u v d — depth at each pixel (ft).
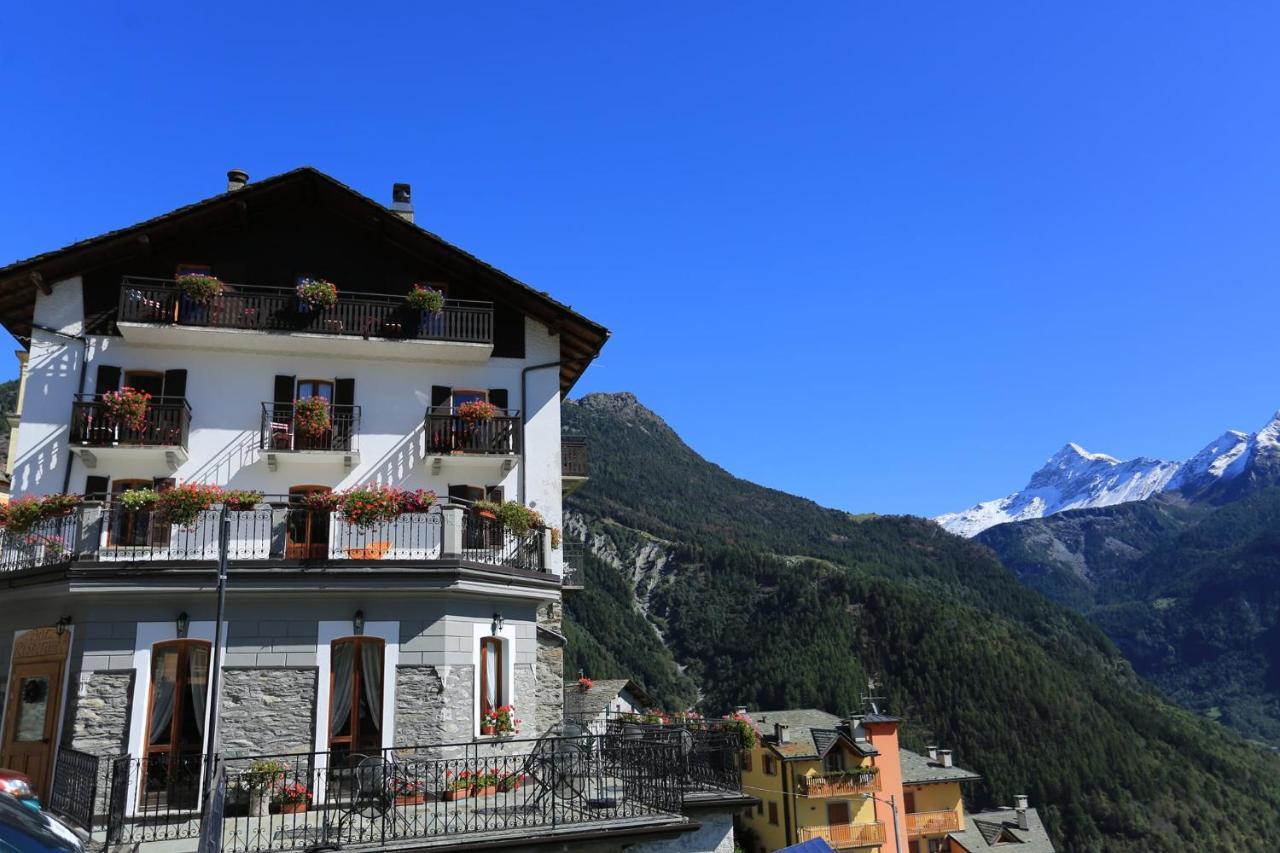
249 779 51.67
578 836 44.83
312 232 75.15
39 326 67.87
